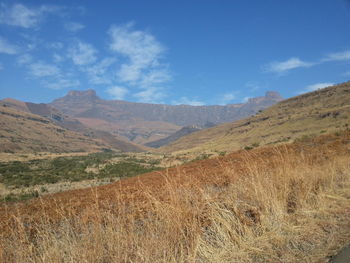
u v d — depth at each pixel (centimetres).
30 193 2350
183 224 407
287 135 10581
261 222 434
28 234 441
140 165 6469
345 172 774
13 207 827
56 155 14888
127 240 371
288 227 434
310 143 2053
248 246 379
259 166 689
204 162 2006
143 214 496
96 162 7606
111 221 419
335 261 319
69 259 341
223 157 2055
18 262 346
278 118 16138
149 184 1058
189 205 458
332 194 604
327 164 830
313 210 504
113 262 341
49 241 367
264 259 351
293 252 361
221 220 416
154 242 355
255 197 511
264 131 14325
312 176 655
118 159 9125
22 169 6141
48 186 3384
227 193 541
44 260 333
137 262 327
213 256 359
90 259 335
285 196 541
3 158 11038
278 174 611
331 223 443
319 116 11419
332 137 2214
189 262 337
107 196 874
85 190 1400
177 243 373
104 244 382
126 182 1487
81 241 364
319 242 383
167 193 571
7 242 404
